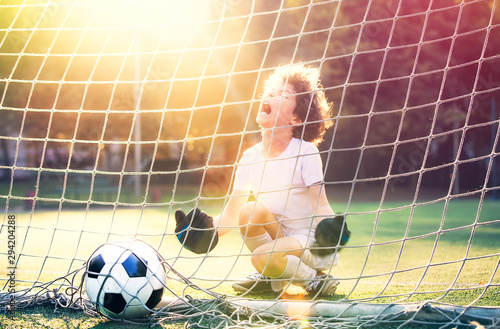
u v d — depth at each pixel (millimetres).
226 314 2531
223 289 3104
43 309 2574
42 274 3668
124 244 2430
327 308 2424
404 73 13805
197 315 2363
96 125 16734
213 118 15859
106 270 2311
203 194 16094
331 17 12641
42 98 15391
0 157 23125
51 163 18641
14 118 17266
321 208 2824
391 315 2348
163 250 5012
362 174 19094
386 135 15531
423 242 5746
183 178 21297
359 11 12688
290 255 2686
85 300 2590
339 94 14367
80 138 17500
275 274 2701
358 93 14531
